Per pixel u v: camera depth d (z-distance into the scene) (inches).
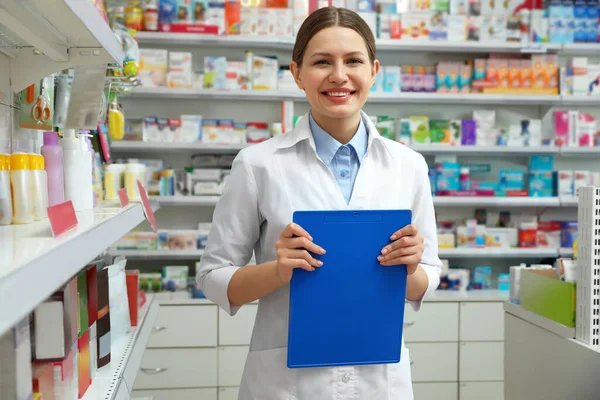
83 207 68.7
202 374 146.5
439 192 159.6
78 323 56.8
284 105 156.1
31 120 69.4
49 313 50.8
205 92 151.9
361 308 53.1
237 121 167.2
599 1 162.2
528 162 171.8
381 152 62.0
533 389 93.7
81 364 57.9
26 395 45.1
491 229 163.8
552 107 173.9
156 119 152.7
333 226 51.2
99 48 63.6
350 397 57.0
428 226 64.2
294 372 56.8
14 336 43.1
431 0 163.0
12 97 67.0
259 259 64.2
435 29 159.0
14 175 51.4
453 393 152.4
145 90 149.4
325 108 55.9
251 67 154.7
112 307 77.6
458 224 168.2
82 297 58.5
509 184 164.9
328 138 60.2
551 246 163.3
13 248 36.1
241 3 157.5
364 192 59.3
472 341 152.6
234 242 60.1
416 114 171.3
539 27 161.0
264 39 153.9
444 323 152.0
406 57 171.0
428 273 62.0
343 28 54.4
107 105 99.0
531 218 165.2
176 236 155.3
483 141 162.4
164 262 166.4
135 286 87.4
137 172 97.6
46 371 50.6
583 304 81.7
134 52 100.0
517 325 98.7
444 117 171.9
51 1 45.0
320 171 59.7
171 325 145.8
